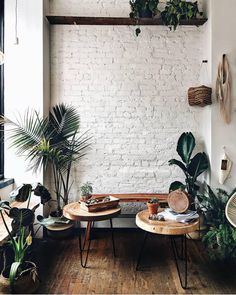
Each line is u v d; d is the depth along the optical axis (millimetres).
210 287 2555
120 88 3961
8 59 3670
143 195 3783
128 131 3975
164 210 2959
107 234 3854
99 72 3949
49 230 3604
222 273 2803
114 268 2898
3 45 3691
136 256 3180
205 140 3834
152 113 3973
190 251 3307
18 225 2529
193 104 3699
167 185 3977
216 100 3625
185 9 3662
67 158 3656
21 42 3658
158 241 3621
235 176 3617
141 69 3959
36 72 3662
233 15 3607
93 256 3174
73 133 3793
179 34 3957
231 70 3605
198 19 3768
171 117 3975
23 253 2430
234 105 3605
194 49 3959
